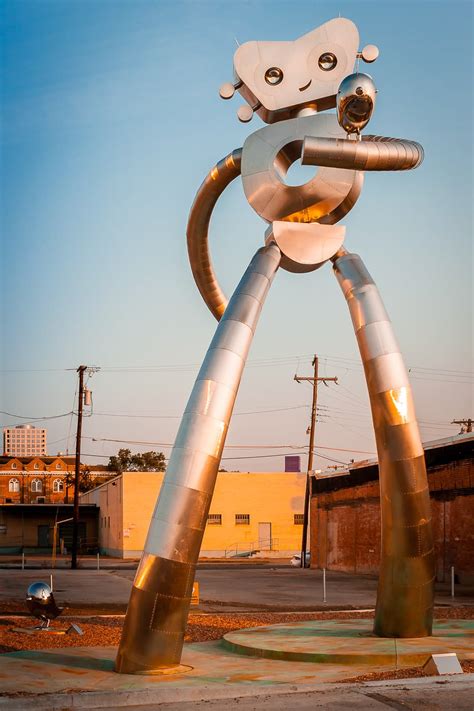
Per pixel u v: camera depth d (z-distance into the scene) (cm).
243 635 1638
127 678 1275
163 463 13388
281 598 2755
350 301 1605
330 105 1611
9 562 6025
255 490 7019
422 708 1094
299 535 7031
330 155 1440
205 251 1739
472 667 1334
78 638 1662
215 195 1681
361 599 2730
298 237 1571
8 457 11238
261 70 1602
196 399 1391
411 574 1550
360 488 4375
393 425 1538
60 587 3231
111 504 7344
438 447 3534
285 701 1147
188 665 1387
